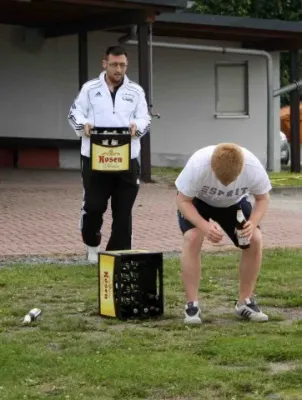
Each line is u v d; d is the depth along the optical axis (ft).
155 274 26.61
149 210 52.06
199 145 84.89
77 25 72.64
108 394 19.16
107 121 32.71
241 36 81.66
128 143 32.81
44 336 24.11
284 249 39.47
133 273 26.32
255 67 86.58
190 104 84.33
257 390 19.31
